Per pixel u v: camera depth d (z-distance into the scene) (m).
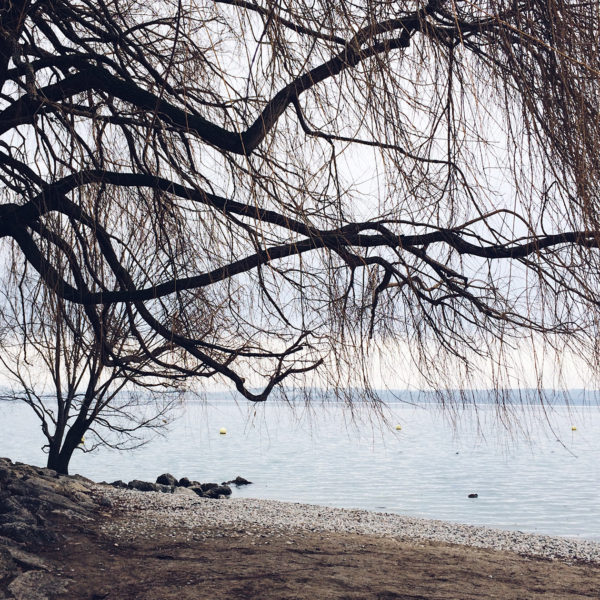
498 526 20.38
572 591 7.75
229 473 37.03
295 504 14.41
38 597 6.43
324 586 7.14
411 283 4.55
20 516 8.63
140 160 6.11
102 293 5.21
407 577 7.86
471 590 7.43
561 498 27.94
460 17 4.30
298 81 4.58
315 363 4.92
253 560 8.16
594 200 3.95
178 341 5.46
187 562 7.90
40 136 5.55
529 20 4.10
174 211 5.63
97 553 7.96
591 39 4.02
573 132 3.99
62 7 5.67
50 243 5.09
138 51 5.44
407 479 35.38
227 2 4.52
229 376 5.59
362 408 4.70
